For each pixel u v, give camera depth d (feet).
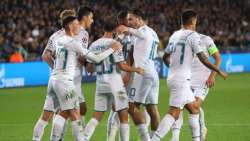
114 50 63.72
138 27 68.69
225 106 113.70
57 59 64.08
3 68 149.59
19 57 160.25
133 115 67.21
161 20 220.84
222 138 77.77
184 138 77.87
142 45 67.82
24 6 197.88
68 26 64.08
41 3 203.00
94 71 70.08
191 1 242.37
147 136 66.90
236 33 231.91
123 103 65.10
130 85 68.33
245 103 118.32
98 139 77.77
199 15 235.40
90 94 135.74
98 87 66.03
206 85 70.85
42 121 65.72
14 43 173.17
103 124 90.07
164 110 109.40
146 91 68.18
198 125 65.31
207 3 246.47
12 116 102.83
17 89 147.54
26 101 124.36
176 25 223.30
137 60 67.97
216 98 127.44
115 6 219.41
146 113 73.67
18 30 183.01
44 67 158.71
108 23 65.36
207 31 224.94
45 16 195.00
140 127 66.90
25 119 98.99
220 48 208.85
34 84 156.46
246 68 202.28
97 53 65.05
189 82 64.23
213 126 88.17
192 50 63.57
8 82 150.71
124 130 65.10
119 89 65.10
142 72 64.95
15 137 79.97
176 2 239.09
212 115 100.89
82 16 70.54
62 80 63.36
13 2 197.26
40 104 119.44
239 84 158.71
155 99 69.92
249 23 245.86
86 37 71.15
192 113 65.10
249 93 137.28
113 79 65.10
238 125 89.20
